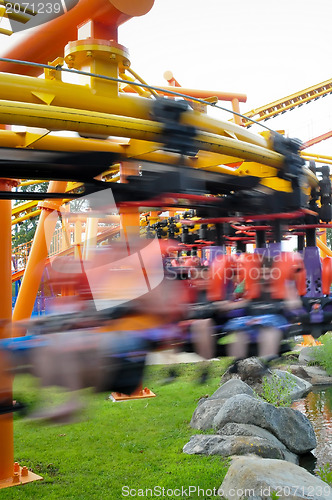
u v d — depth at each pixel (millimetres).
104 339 3934
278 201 6672
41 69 7465
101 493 8445
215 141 5750
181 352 4512
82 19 6246
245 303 5438
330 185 7816
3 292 8578
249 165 6984
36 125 4719
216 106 5984
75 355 3775
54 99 4996
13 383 3607
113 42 5629
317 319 6410
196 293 4887
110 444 10789
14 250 31453
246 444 9750
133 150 5961
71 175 5762
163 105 5469
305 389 15164
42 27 6488
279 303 5863
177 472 9078
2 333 3793
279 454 9719
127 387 4012
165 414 12602
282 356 6059
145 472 9289
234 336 5105
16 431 11766
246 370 14695
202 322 4789
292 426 10812
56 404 3764
